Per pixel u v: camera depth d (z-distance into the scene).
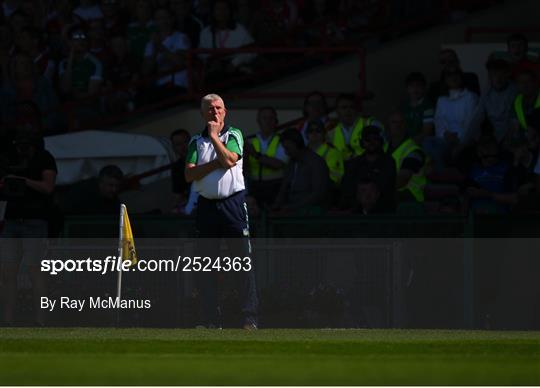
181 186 49.12
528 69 49.84
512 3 57.69
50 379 19.70
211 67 57.12
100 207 46.47
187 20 58.44
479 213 40.25
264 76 58.31
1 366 21.67
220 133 33.00
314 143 48.16
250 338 29.17
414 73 51.97
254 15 59.28
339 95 49.72
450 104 50.69
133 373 20.62
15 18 59.44
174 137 49.34
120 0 59.91
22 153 38.91
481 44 54.56
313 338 29.39
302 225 40.09
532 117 47.09
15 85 55.44
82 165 53.41
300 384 19.19
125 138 53.38
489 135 46.31
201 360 23.20
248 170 48.03
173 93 57.22
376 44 58.50
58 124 56.25
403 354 24.89
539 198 42.41
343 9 59.22
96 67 57.56
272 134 48.84
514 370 21.39
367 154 44.62
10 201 38.09
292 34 56.66
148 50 57.84
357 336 30.45
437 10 57.69
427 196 47.59
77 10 60.97
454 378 20.09
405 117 51.59
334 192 47.81
